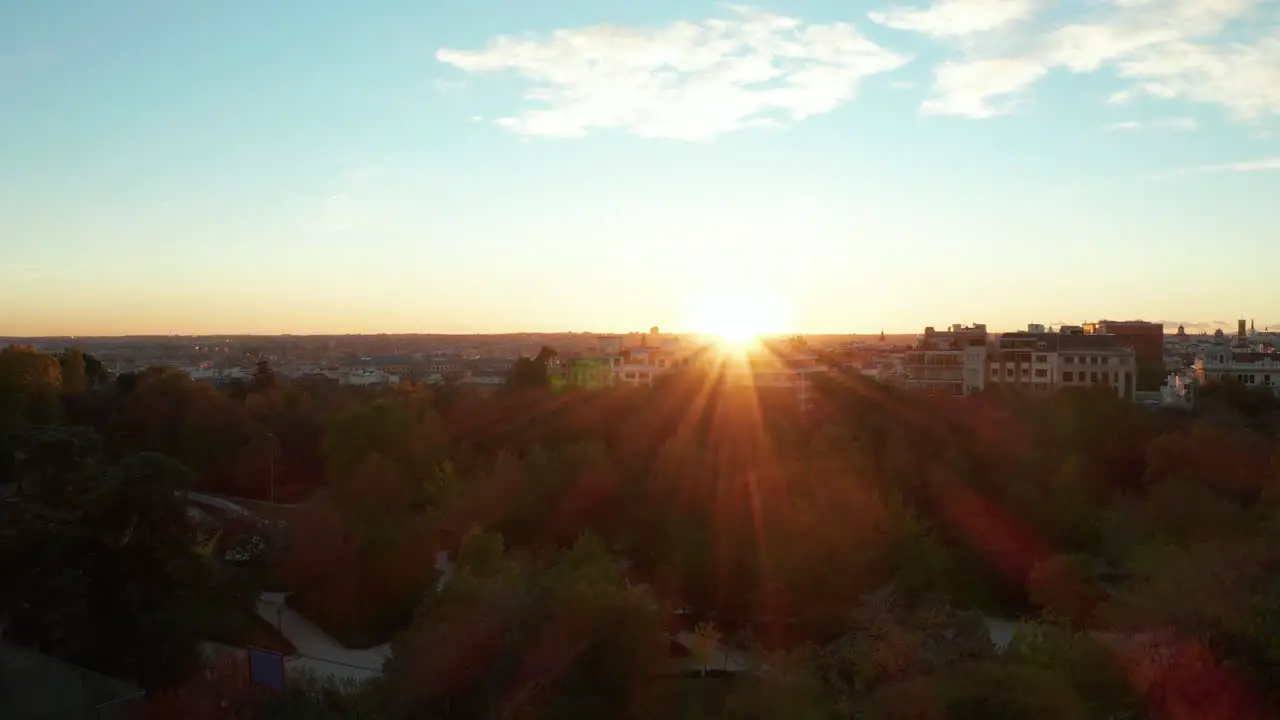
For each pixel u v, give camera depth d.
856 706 48.25
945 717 44.91
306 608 77.25
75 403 130.62
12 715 44.19
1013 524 86.75
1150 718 45.50
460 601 53.41
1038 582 73.62
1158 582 59.97
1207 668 45.62
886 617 61.69
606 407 117.12
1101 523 84.69
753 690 51.09
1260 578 57.56
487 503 88.31
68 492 59.59
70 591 51.72
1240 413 118.38
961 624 57.94
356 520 79.44
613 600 50.41
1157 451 93.88
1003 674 46.50
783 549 73.75
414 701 47.19
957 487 90.62
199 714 48.72
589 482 88.75
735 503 78.44
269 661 50.75
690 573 75.50
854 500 78.44
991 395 112.19
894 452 95.00
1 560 50.91
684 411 106.31
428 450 107.00
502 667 47.59
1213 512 79.56
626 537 83.94
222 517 102.31
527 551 81.44
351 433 103.25
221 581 65.69
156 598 55.41
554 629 48.59
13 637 51.75
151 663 53.25
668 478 84.19
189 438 122.62
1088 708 45.81
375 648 69.31
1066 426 101.56
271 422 134.38
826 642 67.12
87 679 48.09
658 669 50.84
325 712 48.97
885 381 135.25
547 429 113.00
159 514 55.88
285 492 120.75
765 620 71.56
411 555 75.69
